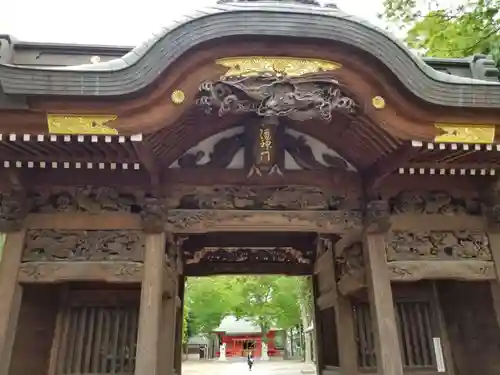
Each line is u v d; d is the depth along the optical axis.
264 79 6.63
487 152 7.74
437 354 10.14
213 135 8.77
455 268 8.61
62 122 6.70
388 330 7.94
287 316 45.12
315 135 8.84
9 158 7.62
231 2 7.96
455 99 6.98
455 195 9.13
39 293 8.86
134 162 7.93
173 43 6.46
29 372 8.34
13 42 8.48
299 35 6.43
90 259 8.13
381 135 7.67
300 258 13.91
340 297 11.10
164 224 8.41
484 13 13.62
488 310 9.16
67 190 8.48
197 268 14.14
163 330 10.09
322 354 13.12
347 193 8.91
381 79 6.80
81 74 6.41
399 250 8.70
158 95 6.65
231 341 68.19
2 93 6.54
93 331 9.26
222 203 8.73
